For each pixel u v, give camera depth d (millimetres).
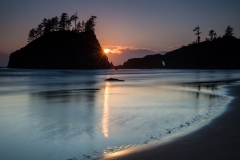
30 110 15953
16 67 163000
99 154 8062
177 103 19250
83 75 80938
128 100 21047
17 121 12734
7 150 8500
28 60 160375
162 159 7098
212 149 7797
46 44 165250
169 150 7922
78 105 18094
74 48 162125
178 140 9109
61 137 9961
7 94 25391
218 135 9555
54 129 11180
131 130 11016
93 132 10703
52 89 31469
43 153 8242
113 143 9188
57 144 9109
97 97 23109
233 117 13133
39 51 162000
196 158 7035
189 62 198875
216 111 15328
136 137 9914
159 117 13867
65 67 154000
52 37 169250
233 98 21797
